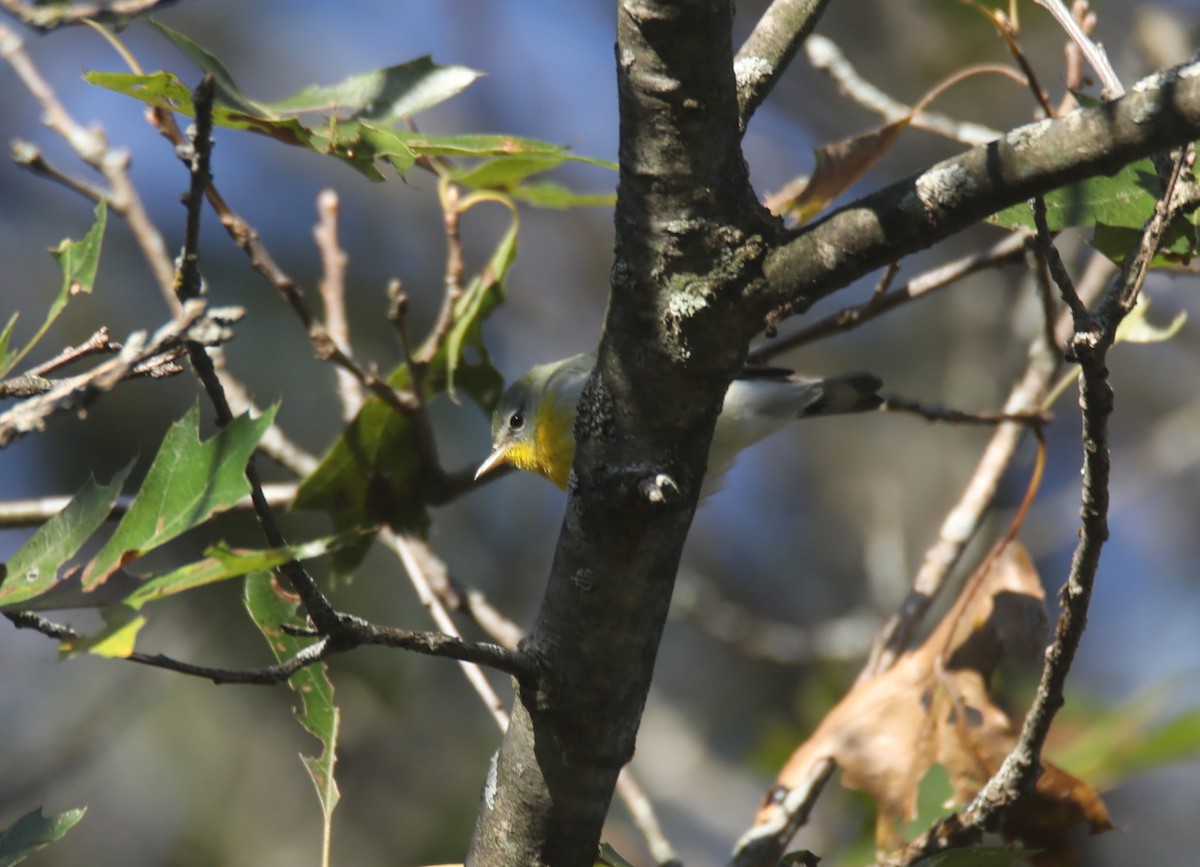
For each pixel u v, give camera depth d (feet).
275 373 45.19
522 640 14.37
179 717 44.29
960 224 12.19
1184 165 12.78
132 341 11.11
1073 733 30.12
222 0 61.46
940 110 48.80
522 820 14.92
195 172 11.33
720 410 13.52
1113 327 12.78
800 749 21.31
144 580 11.57
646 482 13.16
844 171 19.98
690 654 50.75
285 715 45.21
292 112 16.72
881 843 19.94
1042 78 46.50
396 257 56.39
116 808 43.78
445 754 43.75
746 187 12.81
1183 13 41.14
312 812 44.06
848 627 35.37
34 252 50.83
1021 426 23.34
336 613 12.12
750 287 12.69
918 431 52.54
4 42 25.35
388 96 17.33
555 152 16.93
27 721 43.39
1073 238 28.09
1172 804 47.60
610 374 13.32
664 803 45.37
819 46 24.89
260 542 38.78
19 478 42.32
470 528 49.01
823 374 53.93
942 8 45.06
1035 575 21.34
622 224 12.88
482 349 24.43
